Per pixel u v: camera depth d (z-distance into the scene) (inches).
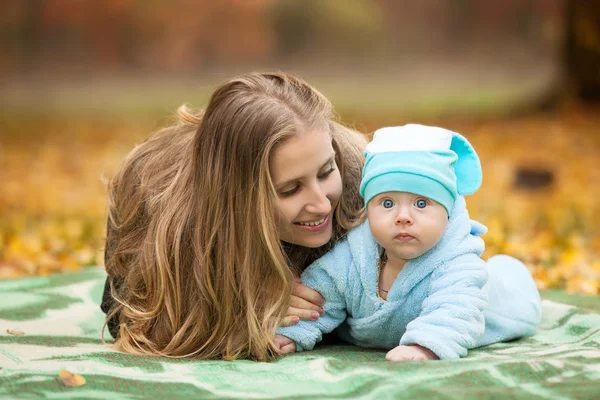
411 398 98.6
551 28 1180.5
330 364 113.9
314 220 123.5
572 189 378.3
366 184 119.9
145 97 912.9
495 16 1227.2
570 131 549.3
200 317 128.7
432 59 1193.4
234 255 125.1
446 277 120.1
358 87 962.1
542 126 575.5
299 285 129.6
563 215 310.8
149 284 133.5
